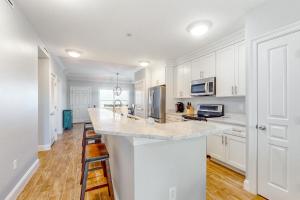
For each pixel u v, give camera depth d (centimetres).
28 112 239
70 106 827
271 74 185
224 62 305
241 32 265
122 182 163
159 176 132
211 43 327
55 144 430
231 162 267
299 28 160
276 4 179
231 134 268
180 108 456
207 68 347
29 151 243
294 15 164
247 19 212
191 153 146
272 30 182
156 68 541
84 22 243
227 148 276
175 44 335
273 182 184
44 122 379
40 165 291
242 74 270
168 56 430
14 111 193
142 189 125
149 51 384
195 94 371
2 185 166
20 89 211
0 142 162
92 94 876
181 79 439
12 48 188
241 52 271
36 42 276
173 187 138
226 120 286
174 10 211
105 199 193
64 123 644
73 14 221
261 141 196
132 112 509
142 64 495
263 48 193
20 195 200
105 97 904
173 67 472
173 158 137
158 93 464
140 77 647
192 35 289
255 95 202
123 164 158
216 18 230
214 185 225
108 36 294
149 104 529
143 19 234
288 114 171
